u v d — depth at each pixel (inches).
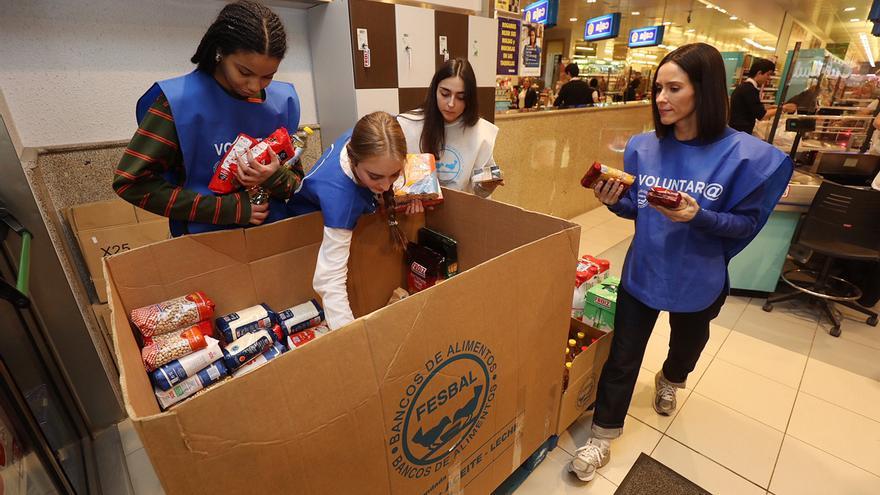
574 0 329.4
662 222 51.3
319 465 28.7
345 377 28.1
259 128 48.0
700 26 431.8
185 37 75.5
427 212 61.7
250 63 38.6
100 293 69.6
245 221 44.3
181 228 47.3
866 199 89.9
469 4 113.7
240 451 24.0
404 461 35.5
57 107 65.5
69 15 63.7
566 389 58.0
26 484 39.4
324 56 88.9
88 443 68.2
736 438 68.7
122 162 39.7
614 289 73.5
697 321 57.1
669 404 71.7
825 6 377.1
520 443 51.5
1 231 51.4
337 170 41.5
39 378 59.1
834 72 146.9
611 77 425.4
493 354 40.4
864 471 63.0
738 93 163.9
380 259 56.4
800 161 121.9
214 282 44.1
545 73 459.2
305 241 49.3
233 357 40.0
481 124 67.1
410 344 31.6
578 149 172.6
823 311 105.9
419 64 93.7
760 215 48.1
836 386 80.3
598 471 62.6
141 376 30.0
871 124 120.0
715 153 47.0
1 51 59.7
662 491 59.7
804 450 66.5
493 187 70.9
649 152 52.7
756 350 91.1
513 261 38.8
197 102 41.9
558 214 174.7
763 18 386.6
